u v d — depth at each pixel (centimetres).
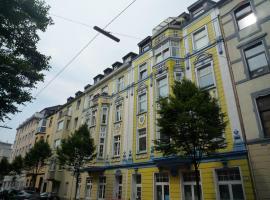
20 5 1009
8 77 1010
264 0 1404
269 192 1104
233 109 1377
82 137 2197
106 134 2416
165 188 1644
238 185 1253
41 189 3422
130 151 2033
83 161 2297
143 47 2400
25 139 5294
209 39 1680
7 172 4475
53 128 3806
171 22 2114
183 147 1184
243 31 1458
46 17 1088
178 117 1140
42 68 1146
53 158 3284
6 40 1023
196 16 1847
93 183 2339
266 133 1210
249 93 1318
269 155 1148
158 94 1927
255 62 1357
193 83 1304
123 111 2316
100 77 3116
